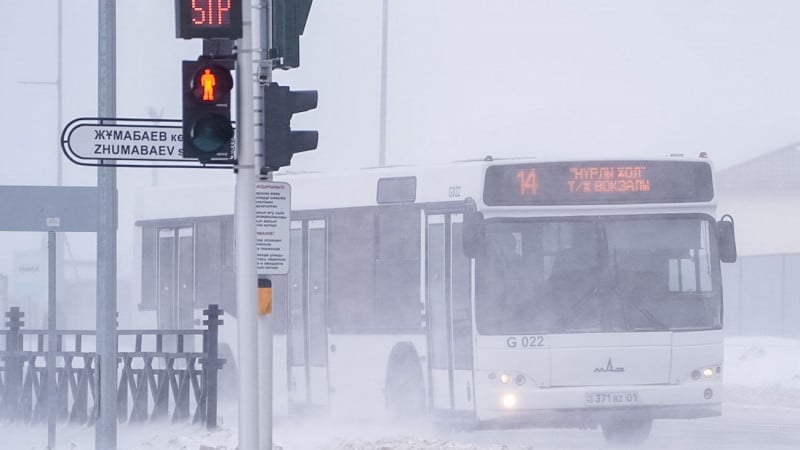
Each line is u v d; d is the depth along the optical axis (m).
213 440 53.53
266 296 38.72
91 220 54.06
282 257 39.66
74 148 37.41
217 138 34.25
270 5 38.84
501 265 55.56
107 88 49.00
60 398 64.81
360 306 62.53
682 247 56.78
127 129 37.62
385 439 50.91
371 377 61.81
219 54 34.62
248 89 35.53
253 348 35.69
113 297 49.94
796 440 57.72
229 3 34.00
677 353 55.97
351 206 63.41
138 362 65.81
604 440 60.28
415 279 59.47
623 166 56.62
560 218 56.12
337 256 64.00
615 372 55.56
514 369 55.19
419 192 59.47
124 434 58.66
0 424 66.06
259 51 38.75
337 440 53.88
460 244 57.00
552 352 55.31
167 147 37.69
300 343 66.12
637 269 56.16
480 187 55.78
